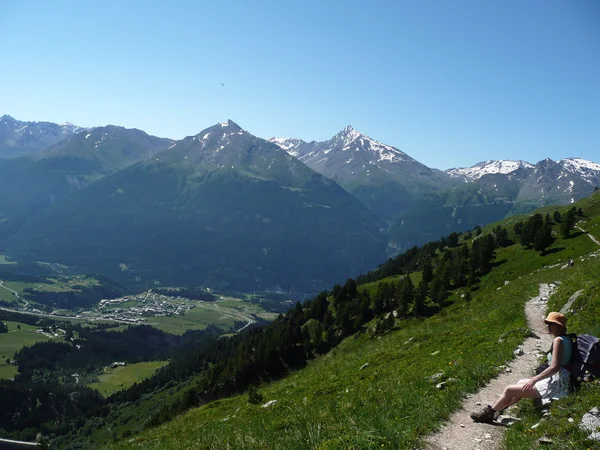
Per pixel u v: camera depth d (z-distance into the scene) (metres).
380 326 93.44
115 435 137.50
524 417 10.94
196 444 15.98
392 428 10.89
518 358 17.78
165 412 87.06
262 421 18.34
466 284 110.38
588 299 23.91
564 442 8.39
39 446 26.17
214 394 102.69
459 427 11.20
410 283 101.56
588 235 109.31
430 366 20.56
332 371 30.39
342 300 134.75
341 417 13.50
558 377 10.81
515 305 31.39
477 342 23.59
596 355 10.63
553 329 11.20
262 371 103.25
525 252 115.75
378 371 24.12
